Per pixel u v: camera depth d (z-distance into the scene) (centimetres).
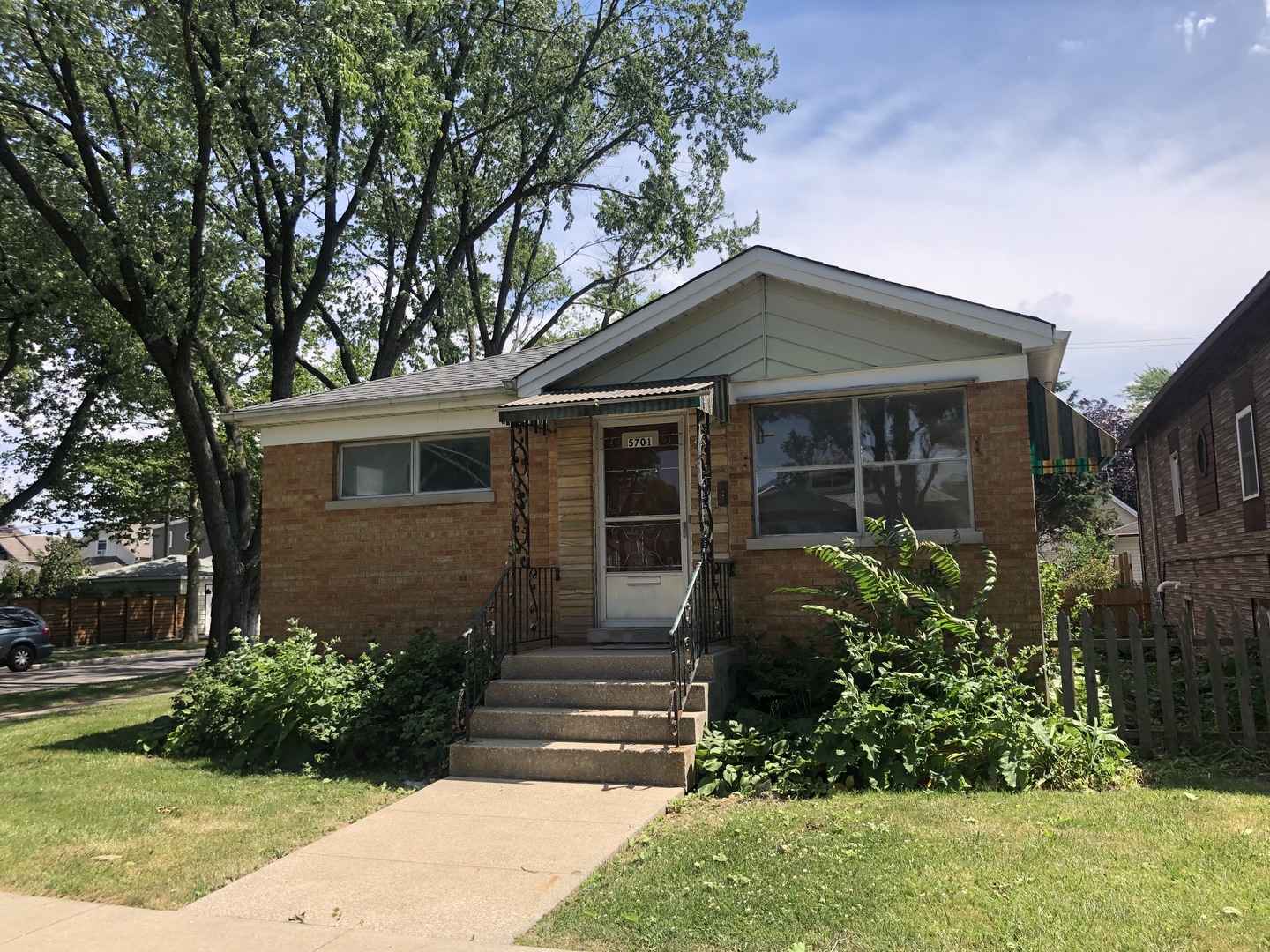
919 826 562
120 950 430
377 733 858
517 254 3416
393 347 2380
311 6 1591
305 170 1944
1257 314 1202
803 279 922
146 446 3070
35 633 2569
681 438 997
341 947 426
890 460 928
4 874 547
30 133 1756
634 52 2667
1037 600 859
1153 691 987
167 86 1758
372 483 1162
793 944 404
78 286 1969
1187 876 457
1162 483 2056
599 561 1002
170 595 3844
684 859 525
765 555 942
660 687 783
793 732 753
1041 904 430
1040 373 975
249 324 2167
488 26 2422
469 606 1080
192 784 777
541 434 1048
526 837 584
